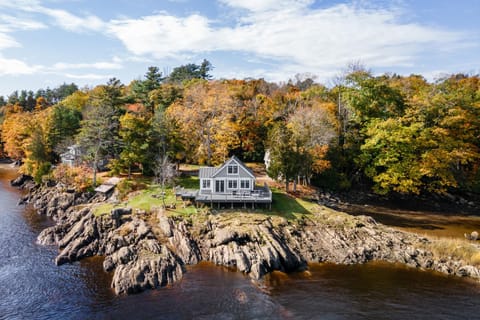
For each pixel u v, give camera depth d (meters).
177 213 49.38
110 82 78.12
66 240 46.47
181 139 69.31
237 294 34.50
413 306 32.53
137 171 72.06
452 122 64.12
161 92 88.69
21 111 141.25
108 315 30.97
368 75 72.44
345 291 35.41
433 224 54.53
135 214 49.19
